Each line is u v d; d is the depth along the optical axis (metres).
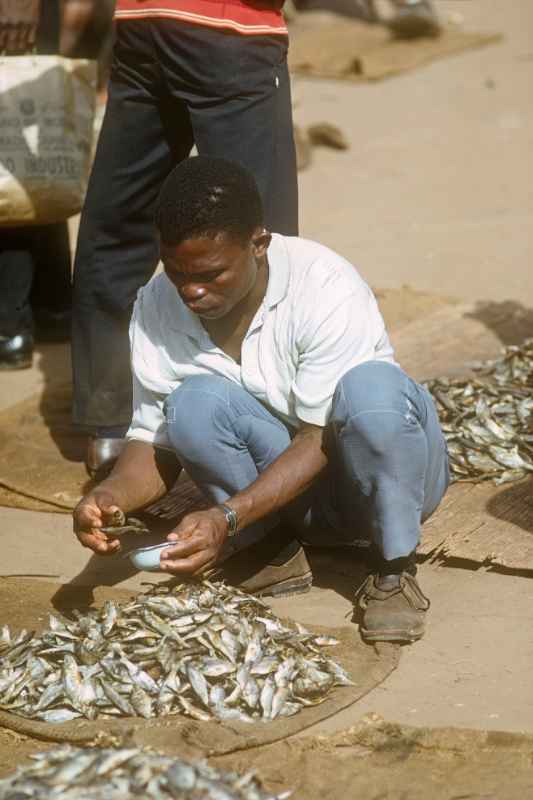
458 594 5.71
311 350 5.06
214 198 4.67
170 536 4.78
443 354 8.44
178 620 4.96
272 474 5.03
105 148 6.75
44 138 8.06
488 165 13.59
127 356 6.94
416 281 10.29
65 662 4.81
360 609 5.45
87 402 6.97
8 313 8.63
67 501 6.78
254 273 4.95
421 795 4.32
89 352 6.93
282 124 6.37
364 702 4.88
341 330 5.02
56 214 8.23
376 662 5.09
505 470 6.70
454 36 19.52
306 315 5.05
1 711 4.77
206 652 4.88
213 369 5.30
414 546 5.25
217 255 4.70
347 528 5.61
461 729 4.61
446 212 12.09
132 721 4.67
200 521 4.81
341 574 5.91
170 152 6.76
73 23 14.41
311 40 19.27
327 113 15.90
